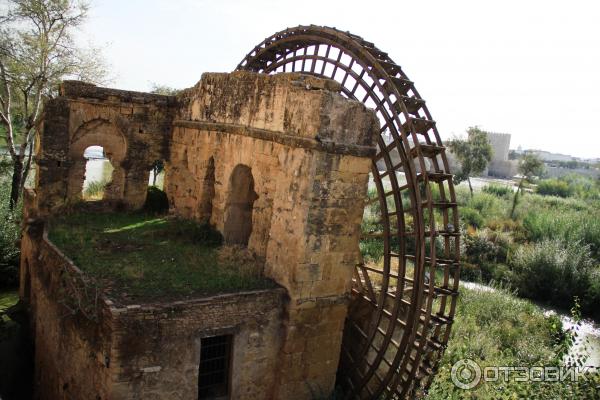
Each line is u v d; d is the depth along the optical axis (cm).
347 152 1094
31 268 1530
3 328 1566
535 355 1672
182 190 1717
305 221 1069
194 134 1634
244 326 1048
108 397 905
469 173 4731
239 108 1389
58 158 1625
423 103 1253
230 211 1444
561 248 2791
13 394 1325
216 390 1066
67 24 2492
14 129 3400
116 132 1738
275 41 1741
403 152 1239
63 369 1121
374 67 1275
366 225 2980
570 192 5881
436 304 2016
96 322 950
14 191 2359
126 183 1756
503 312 2044
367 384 1302
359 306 1350
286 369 1105
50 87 2498
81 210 1681
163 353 944
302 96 1104
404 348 1181
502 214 3838
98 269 1122
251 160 1306
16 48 2373
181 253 1304
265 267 1191
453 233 1251
